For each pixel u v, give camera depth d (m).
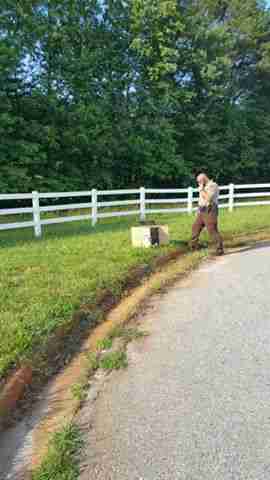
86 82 19.00
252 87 27.66
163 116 21.78
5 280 5.22
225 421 2.61
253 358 3.47
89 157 19.33
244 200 22.34
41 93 17.12
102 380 3.19
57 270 5.76
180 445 2.39
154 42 20.77
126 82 21.02
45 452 2.37
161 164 20.98
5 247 7.60
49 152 17.81
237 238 9.59
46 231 10.12
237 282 5.89
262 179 28.62
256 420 2.61
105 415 2.72
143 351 3.67
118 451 2.35
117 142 19.47
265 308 4.73
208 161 24.52
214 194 7.63
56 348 3.65
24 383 3.05
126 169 21.48
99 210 16.11
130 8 20.58
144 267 6.34
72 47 19.27
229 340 3.85
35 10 18.02
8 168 15.87
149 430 2.54
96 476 2.16
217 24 26.55
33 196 9.30
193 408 2.76
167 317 4.53
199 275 6.38
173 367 3.35
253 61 27.48
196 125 22.44
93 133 17.91
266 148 27.19
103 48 20.44
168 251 7.39
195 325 4.26
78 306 4.40
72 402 2.90
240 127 25.19
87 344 3.88
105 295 4.99
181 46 22.12
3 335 3.54
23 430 2.60
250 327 4.16
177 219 12.24
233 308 4.76
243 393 2.93
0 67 15.53
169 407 2.78
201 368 3.31
